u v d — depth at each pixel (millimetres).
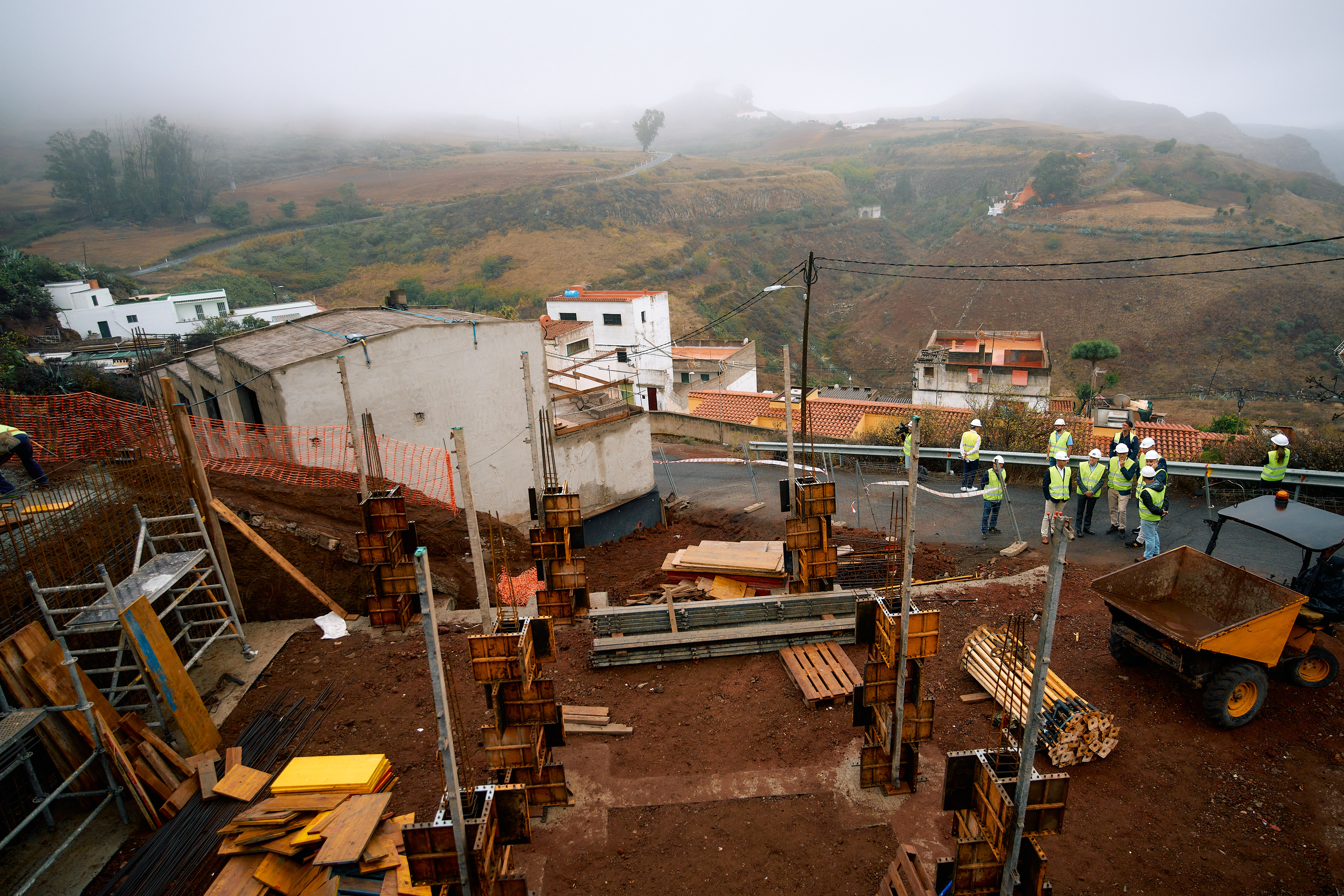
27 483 11758
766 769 7828
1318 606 8492
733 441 26797
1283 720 8297
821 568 10227
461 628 10750
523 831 5586
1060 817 5160
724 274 101688
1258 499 9570
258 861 6332
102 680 8961
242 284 90875
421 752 8141
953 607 10859
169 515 9969
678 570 11438
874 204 144625
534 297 88062
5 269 57531
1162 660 8289
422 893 5852
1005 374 42656
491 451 17797
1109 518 14555
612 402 21938
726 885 6496
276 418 14625
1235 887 6324
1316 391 58594
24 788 7285
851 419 28172
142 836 7062
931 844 6762
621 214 118938
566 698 9188
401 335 15961
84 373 29625
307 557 11469
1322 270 76688
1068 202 112250
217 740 8281
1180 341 71875
